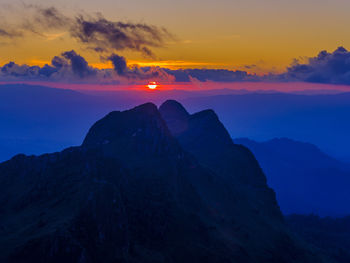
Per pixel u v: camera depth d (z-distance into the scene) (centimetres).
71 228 7450
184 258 9444
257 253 11594
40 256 6762
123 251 7994
